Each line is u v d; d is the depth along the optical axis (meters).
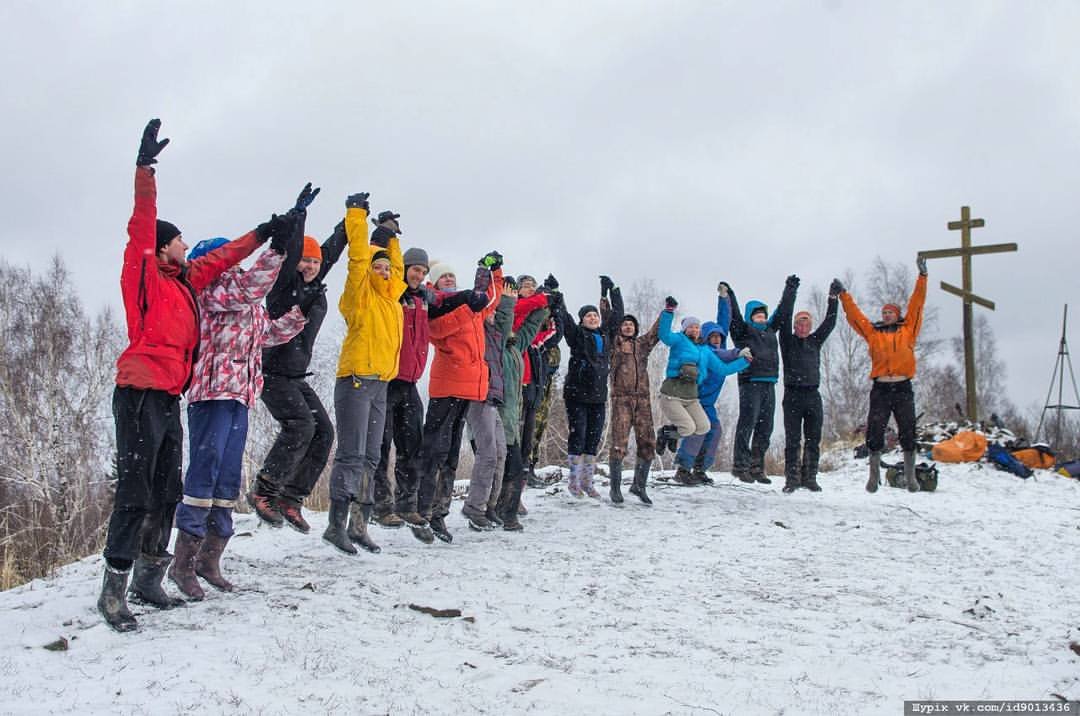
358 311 6.42
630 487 10.20
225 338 5.30
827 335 11.66
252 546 6.95
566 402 9.84
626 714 3.88
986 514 10.71
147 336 4.64
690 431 10.72
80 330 24.56
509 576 6.39
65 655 4.24
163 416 4.74
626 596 6.10
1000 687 4.37
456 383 7.35
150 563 5.00
